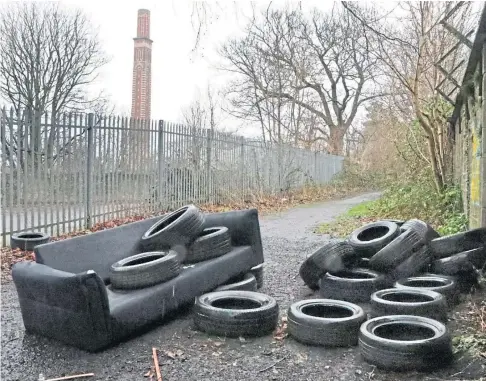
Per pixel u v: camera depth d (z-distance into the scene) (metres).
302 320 4.62
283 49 29.20
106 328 4.41
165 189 14.05
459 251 6.32
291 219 15.02
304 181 26.14
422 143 14.88
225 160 17.75
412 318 4.54
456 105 11.47
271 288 6.79
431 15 11.48
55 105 25.72
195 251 5.99
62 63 25.86
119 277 5.09
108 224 11.41
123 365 4.16
